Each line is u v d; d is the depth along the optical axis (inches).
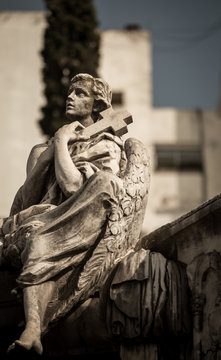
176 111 1589.6
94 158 444.8
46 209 424.8
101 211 399.2
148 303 389.7
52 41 1100.5
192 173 1547.7
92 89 469.7
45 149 462.9
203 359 381.1
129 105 1582.2
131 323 391.9
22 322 393.1
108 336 398.3
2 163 1524.4
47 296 391.5
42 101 1563.7
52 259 393.4
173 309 389.4
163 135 1566.2
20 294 390.3
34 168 446.9
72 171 426.6
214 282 386.9
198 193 1537.9
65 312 392.8
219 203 387.5
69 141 445.1
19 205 456.8
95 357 405.1
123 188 408.5
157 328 387.9
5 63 1588.3
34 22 1619.1
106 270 401.1
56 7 1115.3
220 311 379.6
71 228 397.7
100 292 401.1
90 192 401.4
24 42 1604.3
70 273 397.4
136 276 395.2
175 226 408.2
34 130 1547.7
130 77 1596.9
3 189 1510.8
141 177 429.7
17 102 1562.5
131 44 1616.6
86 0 1131.3
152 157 1549.0
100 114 465.7
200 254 396.8
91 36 1113.4
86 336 400.2
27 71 1585.9
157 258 401.4
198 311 388.8
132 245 420.8
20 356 369.4
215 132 1574.8
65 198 432.8
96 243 400.5
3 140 1539.1
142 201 426.3
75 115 466.3
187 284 398.0
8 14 1620.3
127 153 444.5
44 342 399.9
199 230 398.9
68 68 1075.3
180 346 391.9
